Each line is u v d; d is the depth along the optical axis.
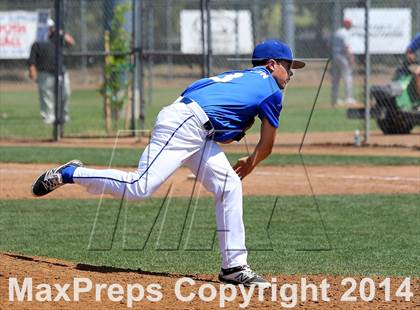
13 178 39.84
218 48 70.69
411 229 29.34
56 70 55.03
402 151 49.94
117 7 59.84
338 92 87.81
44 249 25.89
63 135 57.38
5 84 111.56
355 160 46.25
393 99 57.34
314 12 111.44
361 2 72.12
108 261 24.25
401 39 74.56
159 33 102.94
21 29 64.88
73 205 33.81
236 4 77.00
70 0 101.88
